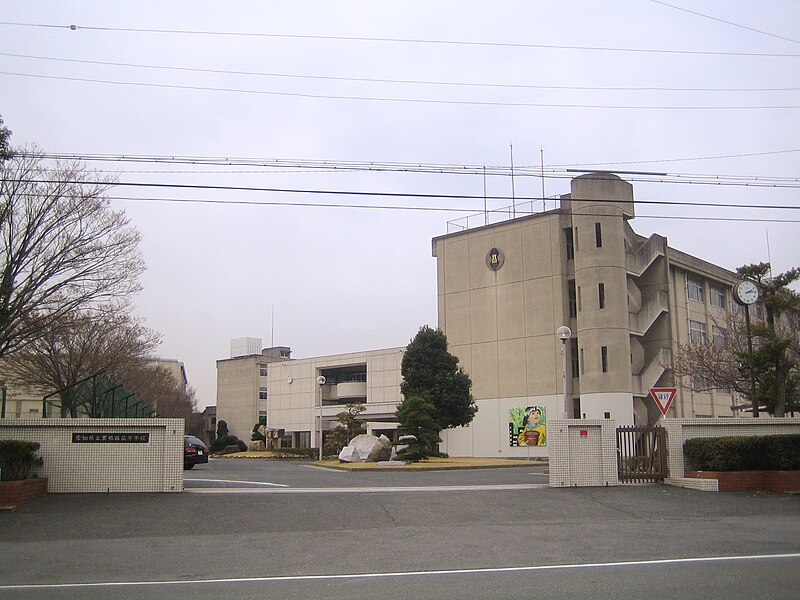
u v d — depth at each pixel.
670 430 20.12
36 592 8.73
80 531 13.51
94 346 33.03
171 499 16.75
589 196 43.31
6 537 12.98
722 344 43.69
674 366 42.88
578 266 43.72
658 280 47.84
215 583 9.25
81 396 28.44
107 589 8.89
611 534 13.05
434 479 23.06
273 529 13.85
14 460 16.50
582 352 42.91
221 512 15.34
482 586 8.77
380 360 61.69
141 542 12.55
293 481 22.00
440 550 11.64
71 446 17.70
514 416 46.22
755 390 24.03
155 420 17.97
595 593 8.23
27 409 36.69
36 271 23.81
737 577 9.05
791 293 26.09
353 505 16.23
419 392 38.22
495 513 15.55
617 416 41.38
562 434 19.66
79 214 24.64
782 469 18.92
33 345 29.84
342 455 33.88
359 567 10.34
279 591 8.66
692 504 16.78
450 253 51.06
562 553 11.22
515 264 47.75
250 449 67.69
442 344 39.50
